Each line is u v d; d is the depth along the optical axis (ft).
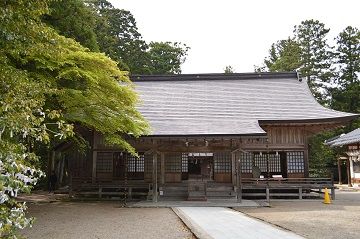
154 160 55.36
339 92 132.87
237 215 40.04
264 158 67.41
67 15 51.29
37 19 25.76
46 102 35.22
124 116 40.78
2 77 20.71
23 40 23.35
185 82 84.58
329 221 35.68
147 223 34.40
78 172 67.51
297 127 65.87
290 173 64.69
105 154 65.16
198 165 85.35
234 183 61.82
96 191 62.59
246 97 76.74
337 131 126.00
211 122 62.75
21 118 14.57
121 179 65.10
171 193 59.57
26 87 21.22
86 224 33.63
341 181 113.50
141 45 133.18
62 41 31.91
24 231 29.32
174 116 66.28
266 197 60.34
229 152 57.57
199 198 55.47
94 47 58.18
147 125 47.52
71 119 37.47
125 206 50.03
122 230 30.30
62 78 35.09
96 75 34.63
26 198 62.85
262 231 29.25
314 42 137.69
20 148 14.40
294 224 33.55
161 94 78.23
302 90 79.46
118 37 127.75
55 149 68.08
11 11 19.56
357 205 51.78
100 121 39.58
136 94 42.98
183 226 32.53
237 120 63.98
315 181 61.46
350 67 135.95
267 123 63.46
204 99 75.77
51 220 36.19
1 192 12.07
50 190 81.61
